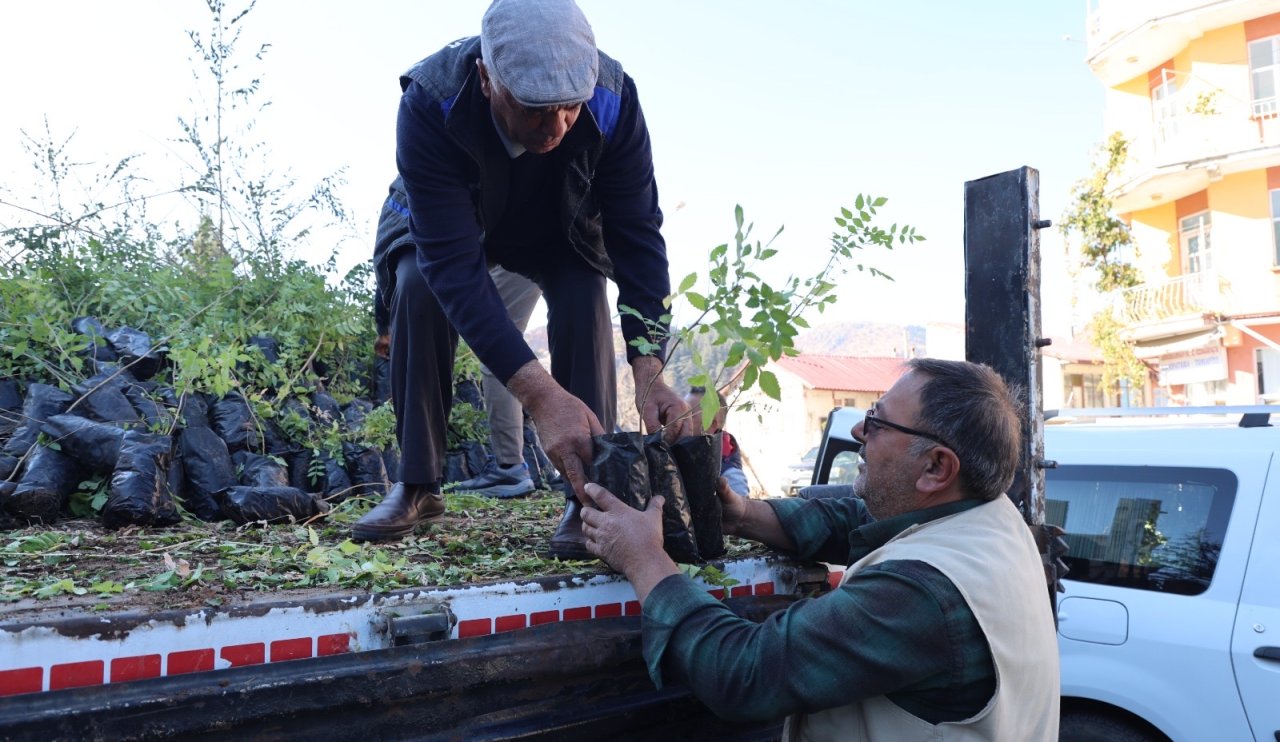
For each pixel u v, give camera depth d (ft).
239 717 4.36
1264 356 72.59
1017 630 5.68
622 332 8.55
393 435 13.92
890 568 5.65
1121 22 79.66
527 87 6.83
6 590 5.24
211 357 12.06
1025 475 7.28
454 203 7.66
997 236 7.51
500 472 13.99
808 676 5.35
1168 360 82.94
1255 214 72.95
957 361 6.61
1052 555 7.38
